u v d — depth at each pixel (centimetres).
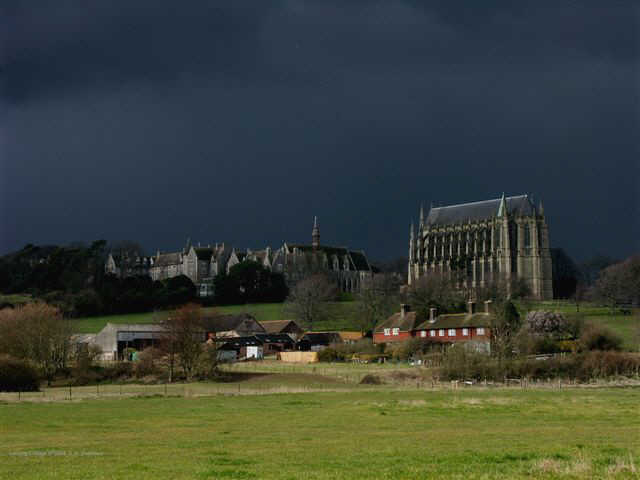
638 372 12575
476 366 12538
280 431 6141
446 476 3919
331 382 12325
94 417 7300
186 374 13300
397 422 6750
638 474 3925
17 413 7688
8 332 13575
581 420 6869
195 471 4138
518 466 4247
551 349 15362
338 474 3988
